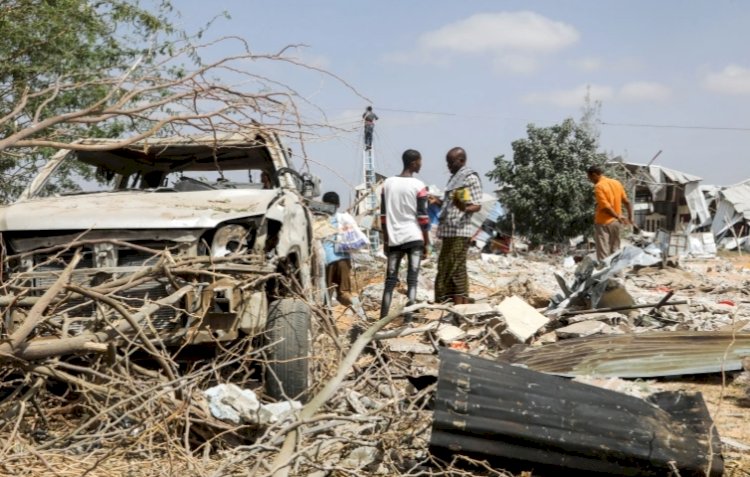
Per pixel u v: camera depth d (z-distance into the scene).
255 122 5.47
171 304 4.84
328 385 4.00
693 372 6.16
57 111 10.55
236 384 5.26
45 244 5.19
